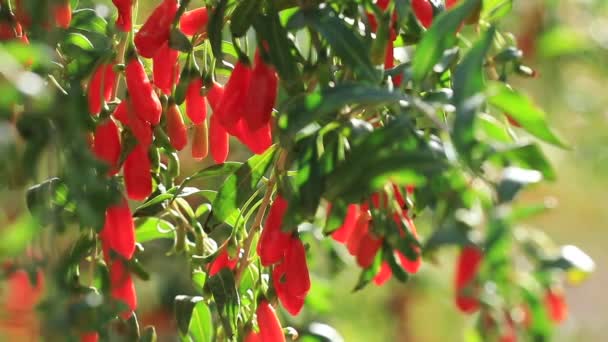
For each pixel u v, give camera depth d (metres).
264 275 1.16
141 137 1.12
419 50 1.08
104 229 1.12
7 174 1.10
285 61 1.10
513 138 1.12
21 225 1.11
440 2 1.13
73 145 1.09
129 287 1.15
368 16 1.12
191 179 1.15
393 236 1.11
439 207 1.08
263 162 1.14
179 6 1.13
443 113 1.12
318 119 1.10
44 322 1.10
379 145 1.06
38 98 1.07
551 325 1.09
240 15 1.11
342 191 1.07
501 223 1.06
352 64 1.09
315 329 1.26
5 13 1.12
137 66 1.12
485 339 1.10
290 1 1.11
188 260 1.17
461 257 1.13
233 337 1.16
